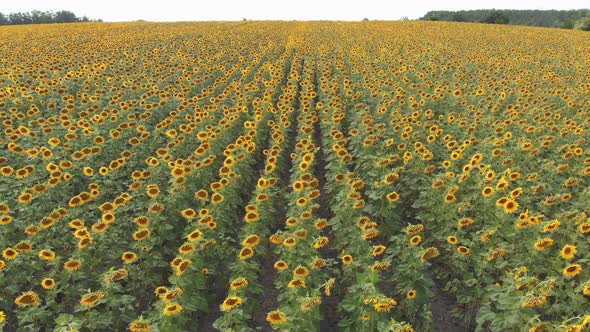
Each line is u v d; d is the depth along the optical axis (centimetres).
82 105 1816
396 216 984
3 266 710
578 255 799
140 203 980
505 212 832
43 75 2333
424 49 3762
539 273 729
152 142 1432
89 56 3222
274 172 1298
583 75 2650
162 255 904
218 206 989
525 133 1442
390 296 779
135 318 704
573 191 1098
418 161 1185
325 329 768
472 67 2884
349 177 1038
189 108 1822
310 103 1934
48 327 702
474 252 784
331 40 4638
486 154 1234
